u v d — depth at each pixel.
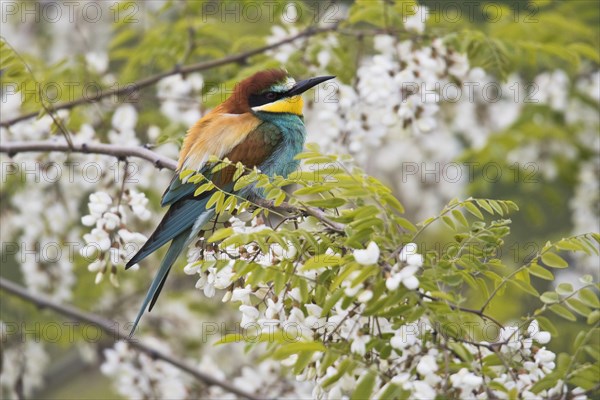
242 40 11.88
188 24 11.97
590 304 6.21
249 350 6.20
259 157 9.85
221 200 6.92
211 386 11.76
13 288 11.58
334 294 5.96
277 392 11.59
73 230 11.98
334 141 10.46
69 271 11.97
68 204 11.84
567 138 14.07
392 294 5.92
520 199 14.35
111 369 11.50
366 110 10.41
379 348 6.09
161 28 12.17
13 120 10.89
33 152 10.27
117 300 13.48
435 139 14.65
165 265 8.82
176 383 11.59
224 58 11.70
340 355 6.03
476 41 10.62
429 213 14.81
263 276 6.23
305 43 11.34
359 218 6.30
